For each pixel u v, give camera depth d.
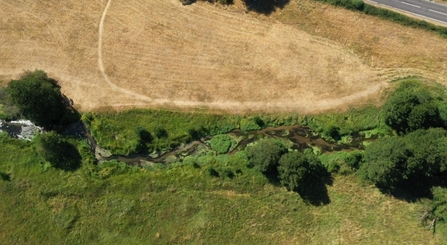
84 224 42.25
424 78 44.16
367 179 41.69
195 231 41.47
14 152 44.66
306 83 44.97
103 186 43.16
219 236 41.28
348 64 45.16
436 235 39.44
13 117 45.88
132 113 45.38
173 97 45.56
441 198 39.97
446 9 44.91
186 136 44.53
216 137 44.66
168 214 42.16
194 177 43.06
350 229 40.66
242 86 45.28
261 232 41.25
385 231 40.22
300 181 40.59
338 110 44.25
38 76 44.38
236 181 42.62
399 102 40.72
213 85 45.50
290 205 41.78
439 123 41.00
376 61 45.06
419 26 45.00
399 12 45.59
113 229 41.97
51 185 43.34
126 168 43.97
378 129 43.59
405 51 45.03
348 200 41.53
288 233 41.09
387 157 38.75
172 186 42.91
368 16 45.94
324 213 41.38
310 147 43.88
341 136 43.84
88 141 45.28
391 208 40.88
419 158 38.22
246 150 43.22
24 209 42.94
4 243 42.00
